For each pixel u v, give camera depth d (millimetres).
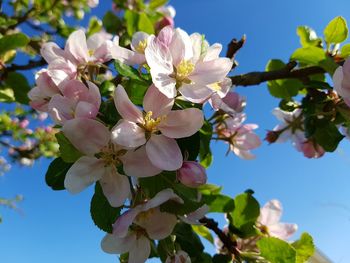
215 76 138
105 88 150
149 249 150
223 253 205
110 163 131
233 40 200
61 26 408
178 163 128
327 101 208
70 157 133
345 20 209
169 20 273
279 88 237
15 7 409
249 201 200
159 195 132
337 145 210
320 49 199
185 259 154
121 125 127
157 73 131
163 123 131
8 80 270
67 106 134
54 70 140
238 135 216
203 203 138
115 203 130
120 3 315
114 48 142
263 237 190
